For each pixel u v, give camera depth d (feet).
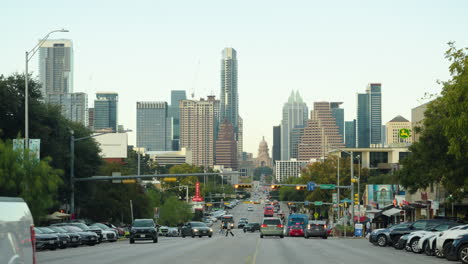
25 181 173.17
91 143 279.49
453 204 216.54
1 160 169.89
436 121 157.89
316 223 244.42
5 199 46.78
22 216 48.06
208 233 254.68
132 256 114.52
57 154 241.14
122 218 326.85
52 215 234.79
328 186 301.84
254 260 103.09
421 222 158.30
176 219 496.64
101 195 300.20
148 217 352.49
